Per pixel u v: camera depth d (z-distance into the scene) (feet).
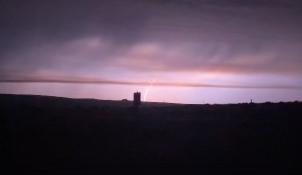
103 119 135.13
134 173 97.60
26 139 116.06
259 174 97.60
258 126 134.10
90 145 116.06
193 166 103.91
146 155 111.24
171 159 108.88
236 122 138.31
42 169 99.19
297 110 150.92
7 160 104.32
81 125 128.26
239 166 104.32
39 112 139.54
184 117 145.48
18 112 137.08
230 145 120.16
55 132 121.70
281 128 132.36
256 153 114.93
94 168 100.99
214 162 107.45
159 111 154.40
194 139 123.44
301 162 107.96
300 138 124.67
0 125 122.42
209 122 138.00
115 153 111.96
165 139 122.52
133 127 129.80
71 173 96.53
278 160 109.70
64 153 110.63
